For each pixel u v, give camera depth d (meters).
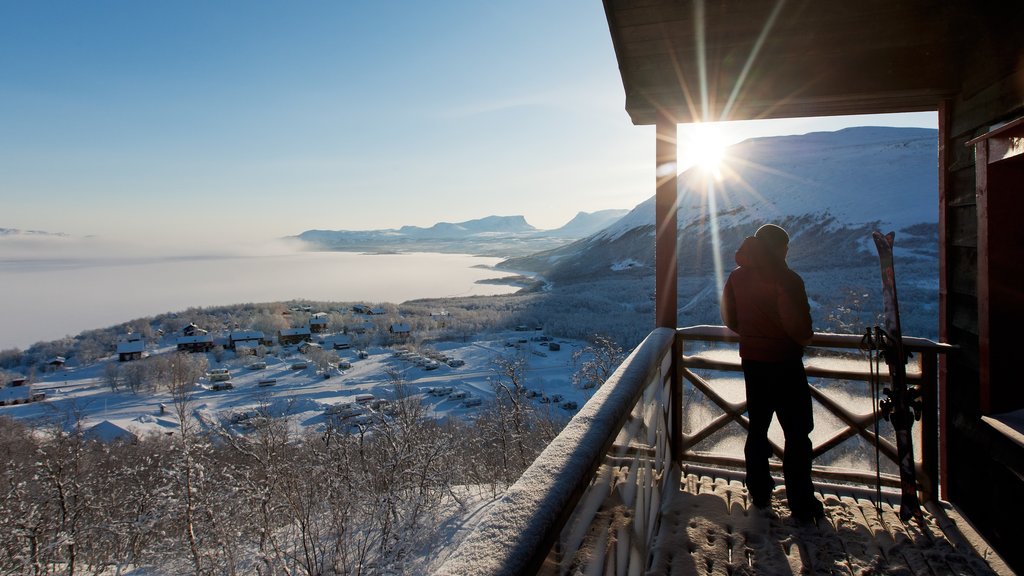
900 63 3.46
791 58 3.65
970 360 3.09
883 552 2.83
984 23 2.98
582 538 1.38
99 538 16.77
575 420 1.62
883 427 3.57
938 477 3.41
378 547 11.34
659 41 3.77
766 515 3.15
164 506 13.50
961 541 2.92
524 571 0.88
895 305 3.18
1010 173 2.79
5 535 15.20
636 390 2.05
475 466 20.89
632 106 3.88
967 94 3.23
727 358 3.87
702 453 3.89
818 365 3.74
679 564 2.71
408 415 17.05
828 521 3.11
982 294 2.88
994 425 2.70
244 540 12.77
